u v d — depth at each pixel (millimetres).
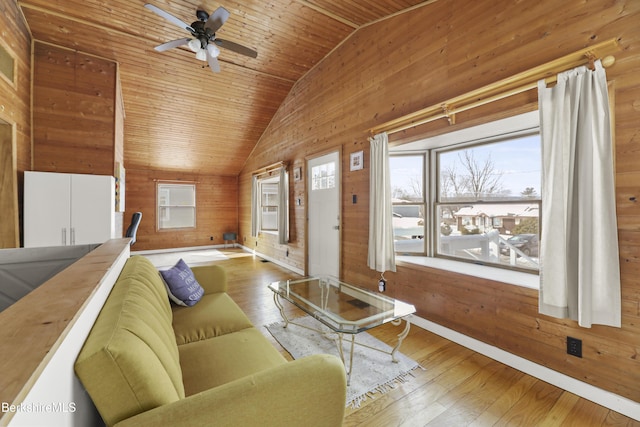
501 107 2000
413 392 1692
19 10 2875
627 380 1486
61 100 3400
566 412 1529
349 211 3416
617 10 1504
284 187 4898
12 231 2721
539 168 2268
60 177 2988
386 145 2793
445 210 2924
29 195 2855
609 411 1523
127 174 6574
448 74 2322
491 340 2080
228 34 3367
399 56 2752
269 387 840
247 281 4191
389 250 2812
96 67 3615
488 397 1650
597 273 1527
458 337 2285
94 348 696
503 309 2016
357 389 1707
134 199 6652
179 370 1025
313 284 2672
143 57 3729
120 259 1487
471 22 2164
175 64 3924
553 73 1717
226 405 775
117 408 706
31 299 742
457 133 2406
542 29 1786
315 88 4090
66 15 3018
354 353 2121
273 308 3070
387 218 2797
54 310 676
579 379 1653
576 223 1603
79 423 715
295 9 2943
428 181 3018
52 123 3348
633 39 1456
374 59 3047
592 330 1604
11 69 2709
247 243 7164
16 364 469
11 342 529
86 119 3545
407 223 3162
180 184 7234
